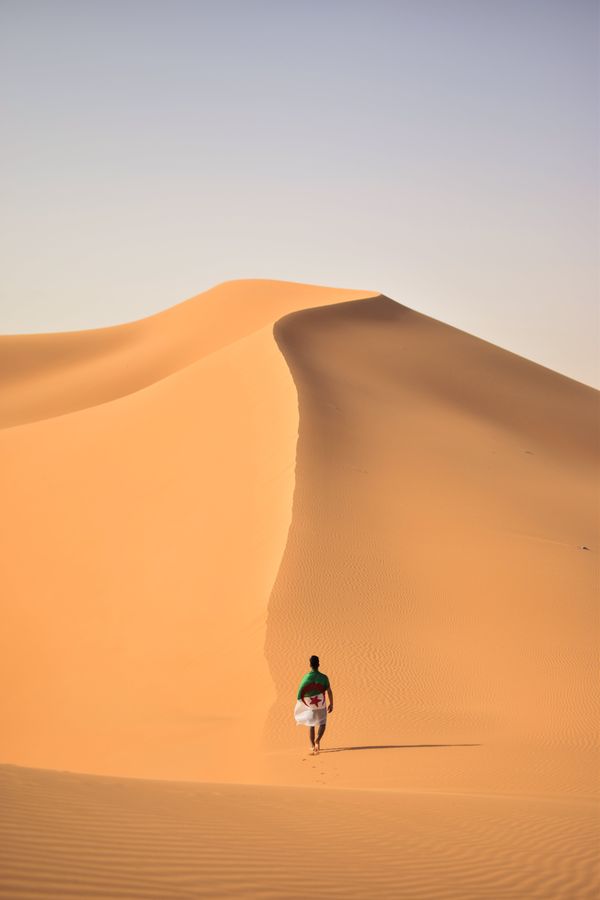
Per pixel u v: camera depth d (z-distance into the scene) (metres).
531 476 42.69
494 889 7.05
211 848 6.77
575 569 29.34
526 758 16.19
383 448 37.38
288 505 28.02
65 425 46.91
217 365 47.91
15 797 7.50
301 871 6.57
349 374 53.28
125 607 25.95
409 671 20.84
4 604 28.55
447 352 70.50
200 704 19.62
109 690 21.62
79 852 6.07
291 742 17.11
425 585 25.44
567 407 68.31
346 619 22.73
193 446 36.59
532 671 21.62
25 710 21.92
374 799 10.64
